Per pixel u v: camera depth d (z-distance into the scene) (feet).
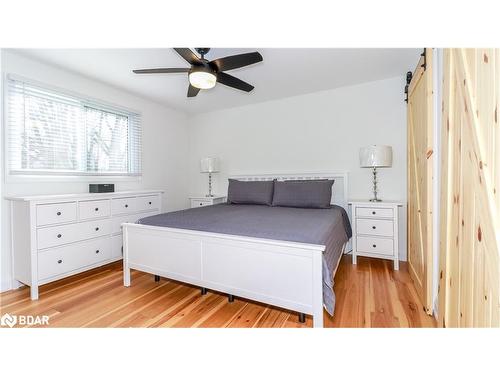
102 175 10.05
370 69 8.82
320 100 11.05
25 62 7.59
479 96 2.87
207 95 11.50
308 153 11.36
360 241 8.98
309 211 8.26
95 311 5.82
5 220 7.18
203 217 7.06
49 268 6.97
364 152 9.08
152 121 12.38
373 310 5.65
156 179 12.64
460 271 3.51
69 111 8.88
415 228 7.15
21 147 7.58
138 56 7.63
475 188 2.99
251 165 12.89
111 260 8.85
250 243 5.34
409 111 8.23
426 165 5.68
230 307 5.92
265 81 9.85
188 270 6.26
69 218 7.52
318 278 4.65
